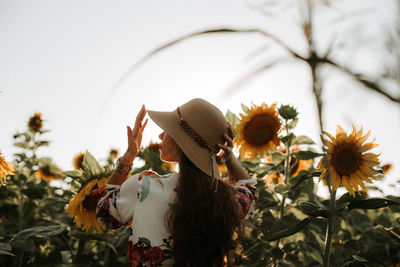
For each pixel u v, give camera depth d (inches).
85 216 81.3
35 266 89.0
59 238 107.8
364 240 96.0
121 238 95.9
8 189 116.3
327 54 12.9
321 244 78.3
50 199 92.8
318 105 13.0
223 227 54.7
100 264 97.1
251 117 92.3
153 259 54.0
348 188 70.1
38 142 145.9
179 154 59.4
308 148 98.3
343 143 70.4
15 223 114.9
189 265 52.9
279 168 94.0
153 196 56.4
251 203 62.9
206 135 58.2
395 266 87.0
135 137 64.5
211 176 57.3
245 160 97.0
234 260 83.7
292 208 98.3
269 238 77.9
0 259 89.5
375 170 70.1
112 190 60.7
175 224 53.2
